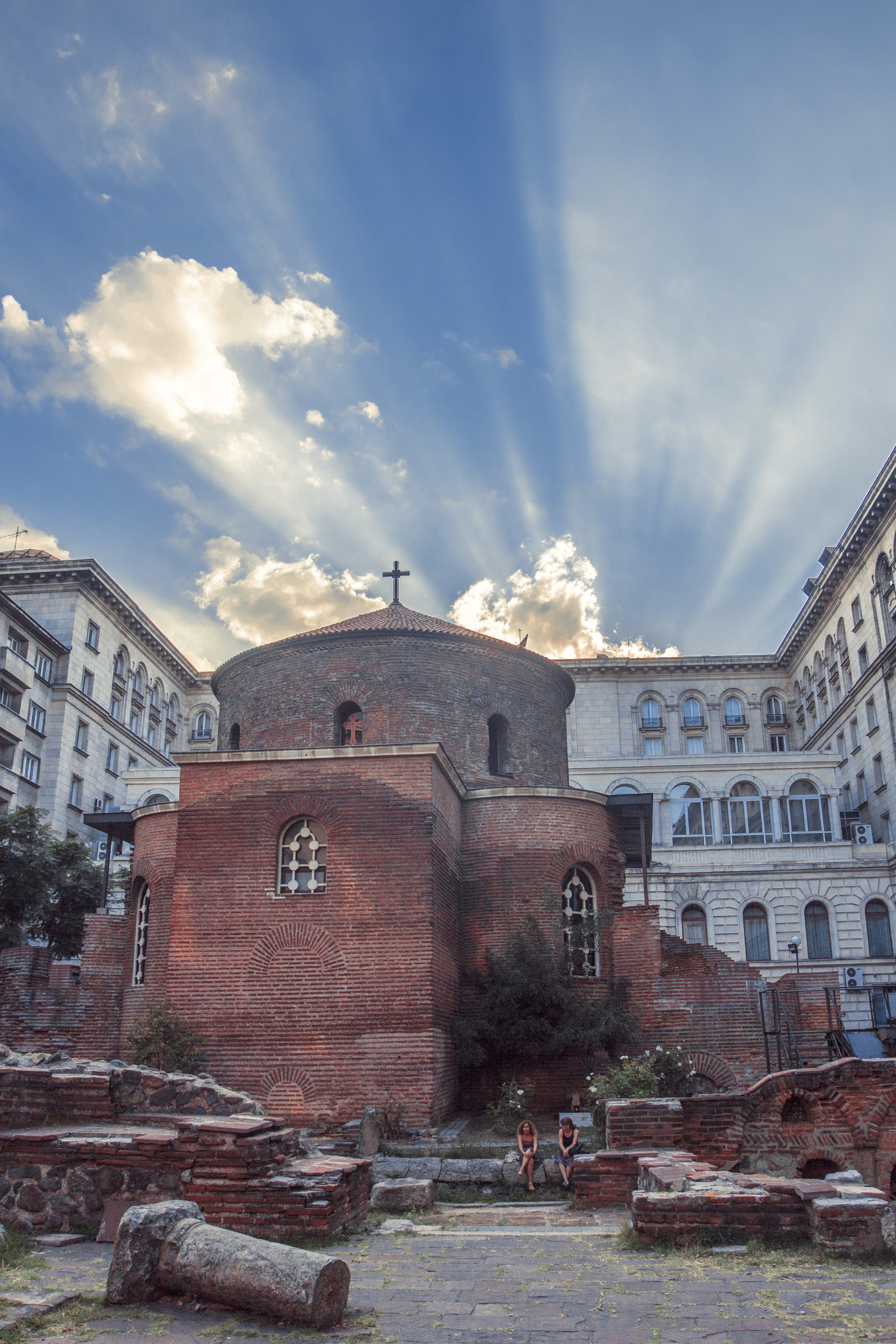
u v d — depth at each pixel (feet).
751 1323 22.40
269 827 68.49
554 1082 71.31
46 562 201.98
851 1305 23.85
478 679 89.97
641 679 265.95
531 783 91.50
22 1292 24.90
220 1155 33.76
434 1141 59.47
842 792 220.43
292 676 89.10
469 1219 40.63
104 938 82.33
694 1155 44.39
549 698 96.53
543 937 74.28
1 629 177.06
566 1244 32.99
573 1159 46.44
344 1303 23.17
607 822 83.87
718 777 205.16
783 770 204.54
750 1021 77.15
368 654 87.86
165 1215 24.98
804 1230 31.40
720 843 199.93
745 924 169.68
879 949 168.14
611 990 77.51
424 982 63.93
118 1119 38.47
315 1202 32.96
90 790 200.85
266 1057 63.52
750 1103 50.78
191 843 68.74
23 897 123.24
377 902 65.92
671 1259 29.66
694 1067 75.56
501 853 78.48
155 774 203.31
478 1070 71.92
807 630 243.40
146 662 236.02
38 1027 79.77
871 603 202.90
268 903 66.85
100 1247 32.14
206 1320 22.90
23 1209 34.71
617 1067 67.72
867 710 204.13
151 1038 63.57
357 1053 62.90
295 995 64.59
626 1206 42.11
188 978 65.77
